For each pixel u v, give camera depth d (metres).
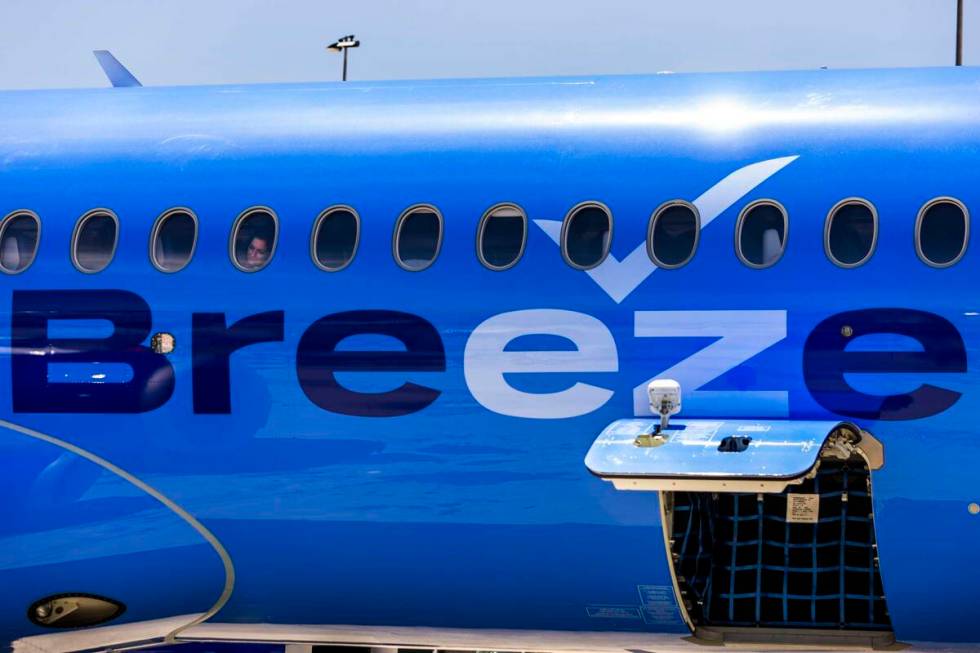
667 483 45.22
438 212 51.81
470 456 50.62
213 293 52.75
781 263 49.22
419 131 53.44
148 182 54.53
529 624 52.22
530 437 50.19
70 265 54.16
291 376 51.88
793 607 50.44
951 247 48.53
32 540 54.16
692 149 51.16
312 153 53.75
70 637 56.44
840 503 50.06
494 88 54.50
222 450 52.41
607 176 51.22
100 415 53.38
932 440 47.94
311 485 51.78
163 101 57.03
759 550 50.41
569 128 52.47
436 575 51.72
